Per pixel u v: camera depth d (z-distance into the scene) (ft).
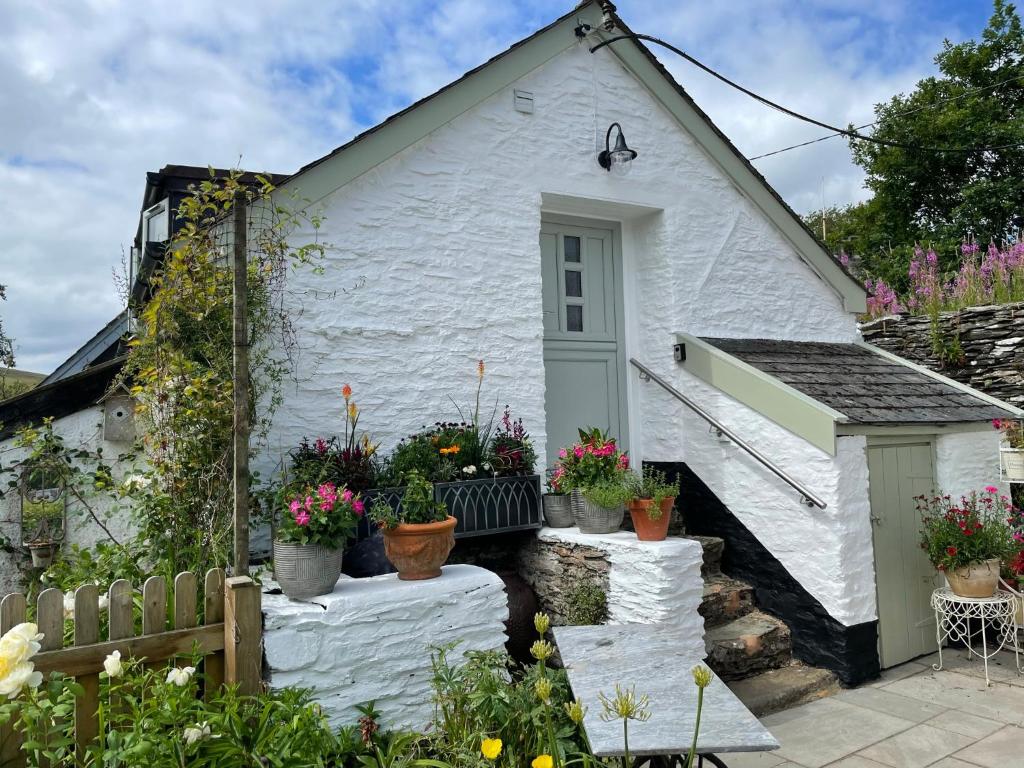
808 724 14.37
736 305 22.74
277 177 16.52
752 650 16.47
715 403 19.84
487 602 12.76
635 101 21.35
